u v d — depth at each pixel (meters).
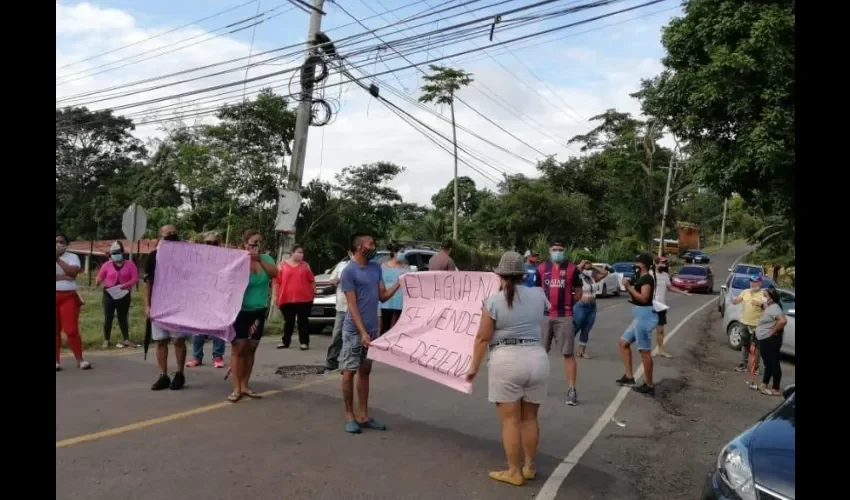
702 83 13.07
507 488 5.19
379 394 8.37
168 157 37.59
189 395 7.70
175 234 7.99
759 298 11.88
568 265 8.57
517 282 5.32
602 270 12.70
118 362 9.93
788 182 12.65
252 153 22.23
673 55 14.04
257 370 9.68
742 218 84.94
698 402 9.25
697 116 13.49
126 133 48.97
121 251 11.77
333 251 25.47
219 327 7.33
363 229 26.39
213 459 5.44
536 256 12.98
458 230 40.75
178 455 5.50
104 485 4.77
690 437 7.27
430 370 6.14
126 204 43.59
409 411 7.53
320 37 16.02
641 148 59.78
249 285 7.46
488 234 42.53
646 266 9.39
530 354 5.25
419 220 40.75
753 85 12.64
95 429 6.13
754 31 12.22
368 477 5.23
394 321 9.40
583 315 12.47
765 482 3.46
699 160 14.26
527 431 5.43
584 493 5.25
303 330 12.12
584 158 54.28
